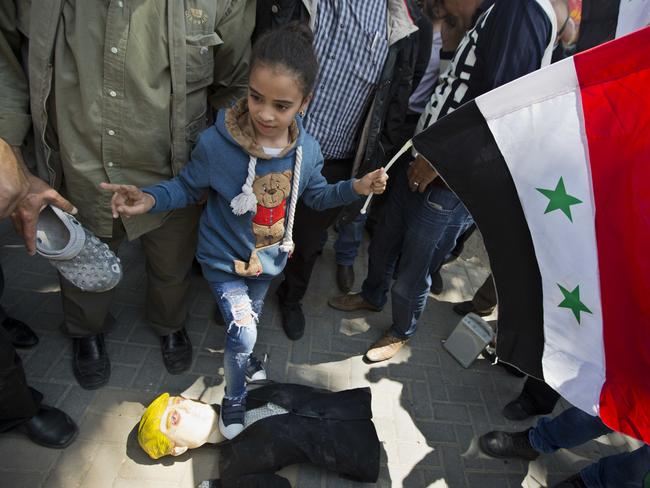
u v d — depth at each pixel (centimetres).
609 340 135
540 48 156
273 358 247
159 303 219
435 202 200
